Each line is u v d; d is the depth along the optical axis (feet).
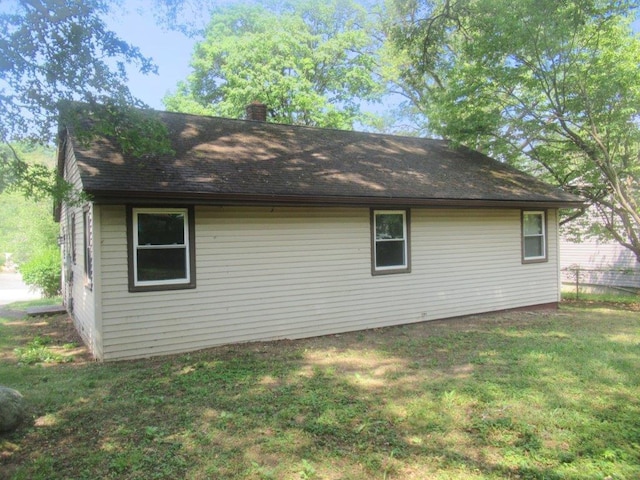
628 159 40.65
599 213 47.83
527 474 11.20
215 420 14.44
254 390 17.29
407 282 31.42
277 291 26.48
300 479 11.04
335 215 28.50
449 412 14.92
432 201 29.89
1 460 11.94
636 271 55.72
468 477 11.10
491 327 30.12
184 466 11.61
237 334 25.34
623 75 34.78
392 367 20.36
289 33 72.38
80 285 28.96
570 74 36.73
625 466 11.53
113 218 21.95
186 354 23.16
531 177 41.86
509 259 36.65
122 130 20.68
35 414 14.87
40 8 17.53
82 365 21.36
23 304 45.21
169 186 21.89
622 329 29.12
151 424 14.15
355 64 79.25
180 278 23.75
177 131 31.04
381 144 40.96
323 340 26.61
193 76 75.87
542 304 38.78
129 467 11.54
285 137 35.96
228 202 23.38
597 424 13.92
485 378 18.39
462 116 42.39
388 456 12.12
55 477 11.07
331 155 34.17
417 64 45.34
